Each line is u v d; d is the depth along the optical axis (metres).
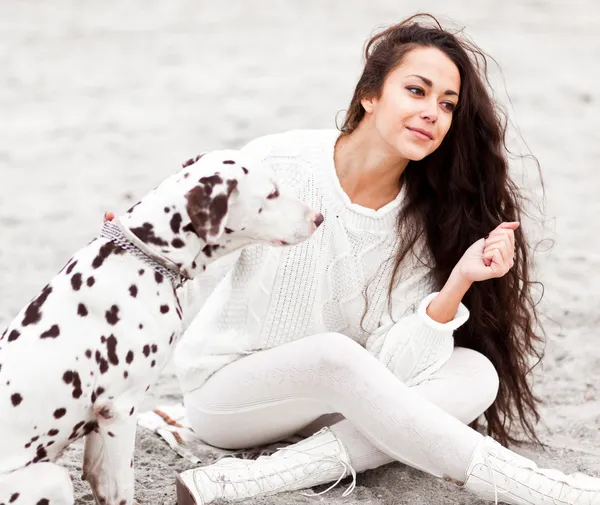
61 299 3.81
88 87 13.30
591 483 4.05
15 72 13.97
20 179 9.76
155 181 9.71
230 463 4.29
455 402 4.38
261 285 4.50
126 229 3.89
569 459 4.75
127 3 18.86
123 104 12.52
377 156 4.46
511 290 4.86
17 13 17.83
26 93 12.98
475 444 4.05
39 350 3.71
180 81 13.58
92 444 3.99
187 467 4.54
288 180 4.57
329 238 4.53
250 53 15.12
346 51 15.09
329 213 4.54
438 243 4.71
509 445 4.96
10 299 6.84
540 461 4.73
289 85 13.23
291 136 4.68
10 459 3.62
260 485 4.17
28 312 3.81
